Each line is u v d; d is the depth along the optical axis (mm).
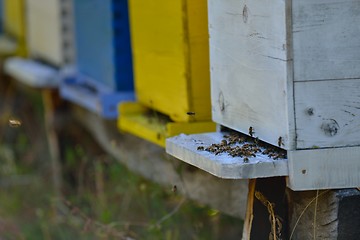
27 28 16094
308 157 6371
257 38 6641
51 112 14898
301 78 6285
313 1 6207
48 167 15812
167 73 8922
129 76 11078
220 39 7312
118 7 10891
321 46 6262
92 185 13312
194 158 6816
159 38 9055
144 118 9734
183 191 9492
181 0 8312
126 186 12125
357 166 6426
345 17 6242
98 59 11734
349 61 6293
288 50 6250
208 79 8461
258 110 6738
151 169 10789
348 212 6617
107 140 12523
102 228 10383
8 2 17750
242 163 6352
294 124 6324
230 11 7062
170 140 7445
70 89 12695
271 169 6391
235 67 7062
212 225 10422
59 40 13555
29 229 12867
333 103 6332
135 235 10109
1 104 18578
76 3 12680
